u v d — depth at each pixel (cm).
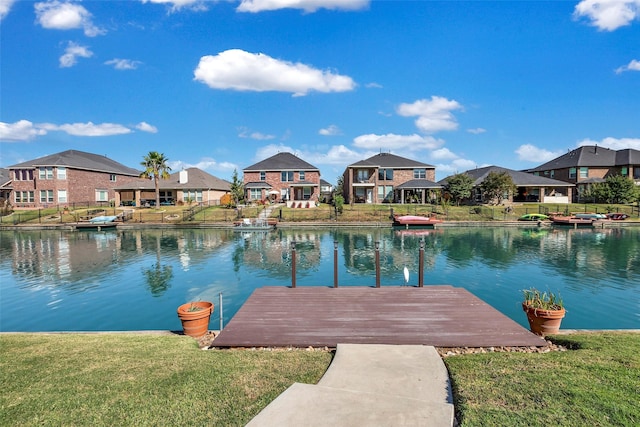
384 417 327
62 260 1655
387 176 4538
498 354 516
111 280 1280
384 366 464
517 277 1278
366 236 2459
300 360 497
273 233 2659
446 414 332
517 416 336
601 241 2164
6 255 1795
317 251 1853
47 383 423
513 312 926
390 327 631
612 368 441
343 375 438
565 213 3394
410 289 883
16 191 4206
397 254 1745
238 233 2684
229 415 351
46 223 3125
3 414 355
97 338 624
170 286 1198
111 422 341
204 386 413
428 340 573
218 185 4972
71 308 990
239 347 572
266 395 390
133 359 504
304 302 784
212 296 1085
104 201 4641
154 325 872
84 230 2947
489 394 380
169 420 343
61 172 4172
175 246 2059
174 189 4472
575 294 1063
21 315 941
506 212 3438
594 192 4184
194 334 649
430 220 2975
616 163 4581
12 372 457
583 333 631
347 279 1257
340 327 634
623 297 1032
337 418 327
